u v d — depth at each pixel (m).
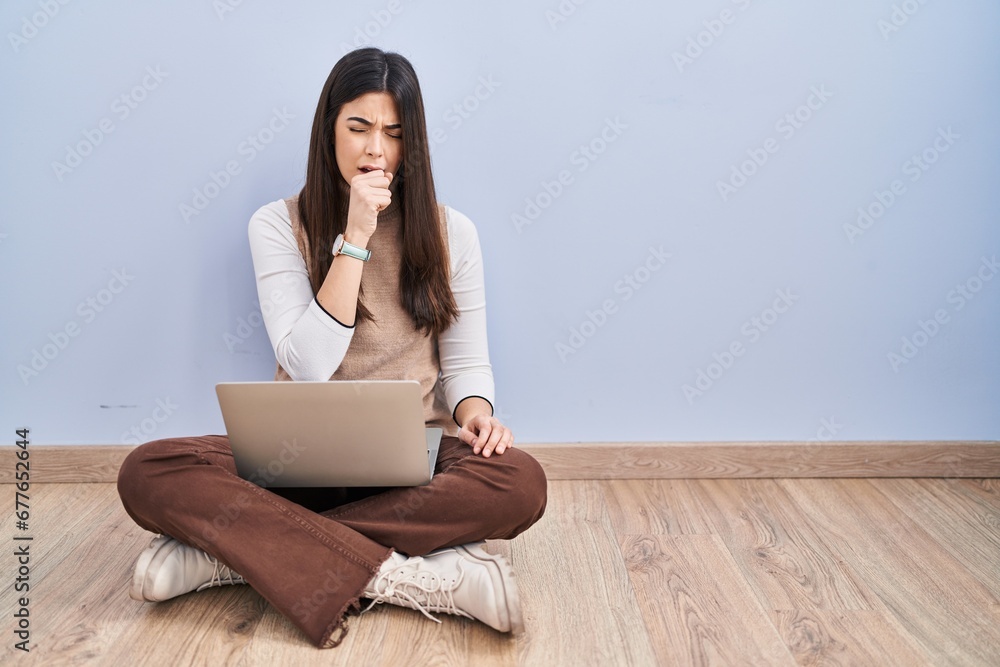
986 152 1.93
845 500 1.94
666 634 1.36
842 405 2.05
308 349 1.49
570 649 1.31
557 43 1.87
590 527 1.78
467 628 1.37
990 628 1.39
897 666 1.27
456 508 1.41
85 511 1.85
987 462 2.06
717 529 1.77
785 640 1.34
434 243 1.60
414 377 1.67
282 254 1.61
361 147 1.53
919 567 1.60
